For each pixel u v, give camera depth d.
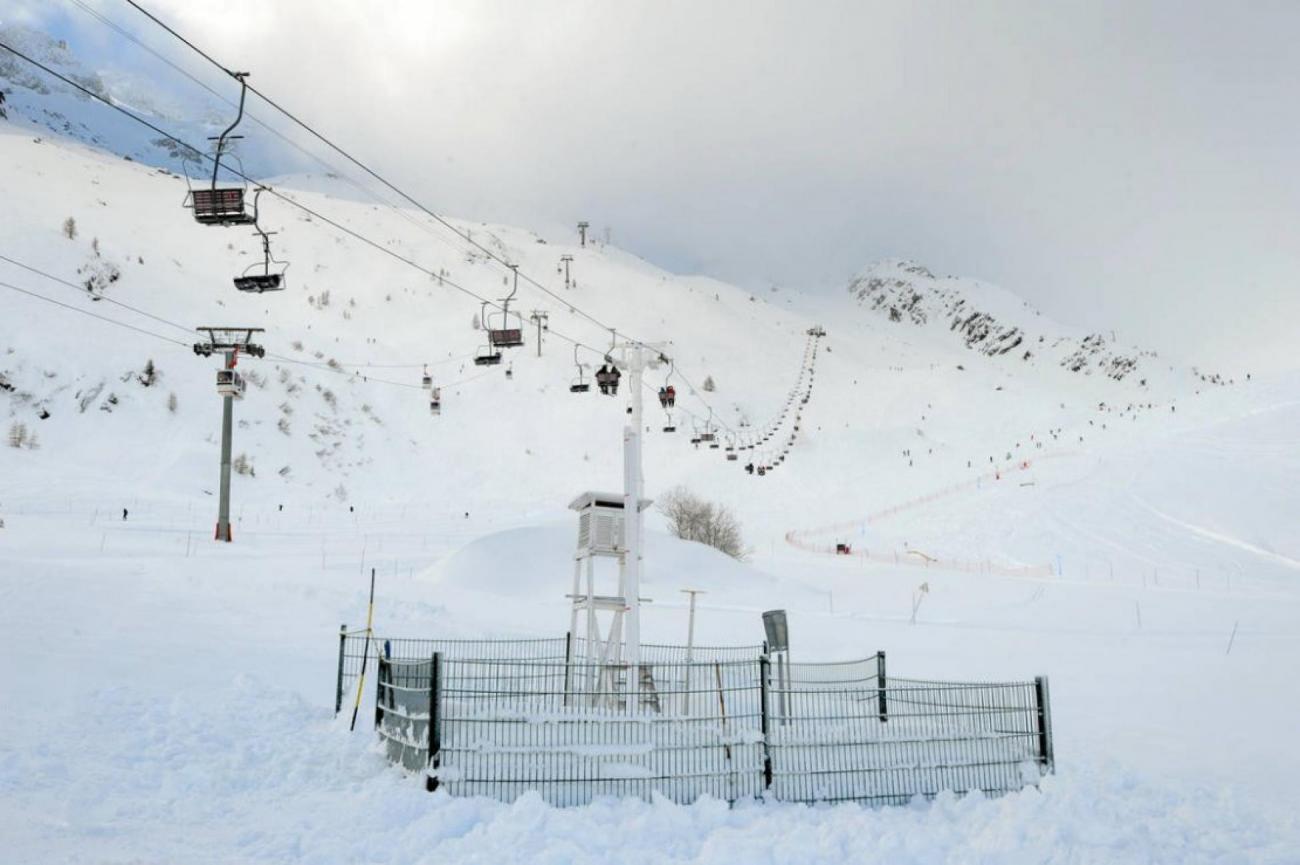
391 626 26.31
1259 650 29.41
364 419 128.75
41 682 14.42
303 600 28.81
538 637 25.72
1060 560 73.81
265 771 10.86
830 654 27.75
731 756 10.41
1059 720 16.97
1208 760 13.68
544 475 124.12
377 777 10.59
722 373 183.25
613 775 9.96
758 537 96.44
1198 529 79.94
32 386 107.19
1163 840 9.17
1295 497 82.56
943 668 25.00
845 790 10.55
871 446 134.25
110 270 141.88
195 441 105.94
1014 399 164.62
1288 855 8.83
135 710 13.18
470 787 9.73
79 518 62.84
